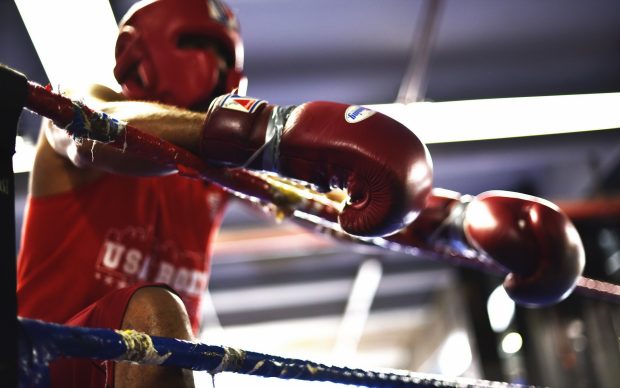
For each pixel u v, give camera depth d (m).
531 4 4.98
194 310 1.67
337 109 1.18
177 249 1.63
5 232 0.87
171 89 1.60
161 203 1.61
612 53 5.56
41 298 1.45
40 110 1.00
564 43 5.44
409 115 5.55
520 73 5.67
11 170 0.90
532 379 6.70
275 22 4.88
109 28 4.22
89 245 1.49
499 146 6.32
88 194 1.52
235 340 9.55
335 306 9.02
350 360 10.69
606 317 6.10
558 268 1.49
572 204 6.14
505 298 7.05
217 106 1.21
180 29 1.61
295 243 6.64
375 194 1.13
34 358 0.84
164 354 0.96
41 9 4.05
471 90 5.78
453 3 4.89
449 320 8.73
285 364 1.11
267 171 1.22
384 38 5.13
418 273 8.42
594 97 5.86
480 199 1.59
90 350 0.89
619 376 5.96
